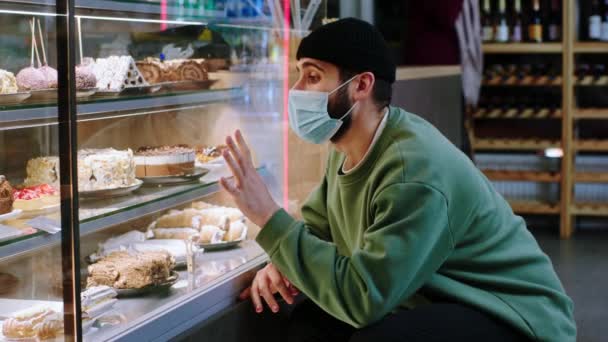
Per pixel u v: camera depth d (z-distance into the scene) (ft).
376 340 6.28
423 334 6.31
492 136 20.57
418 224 6.10
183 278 7.39
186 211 8.29
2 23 5.99
